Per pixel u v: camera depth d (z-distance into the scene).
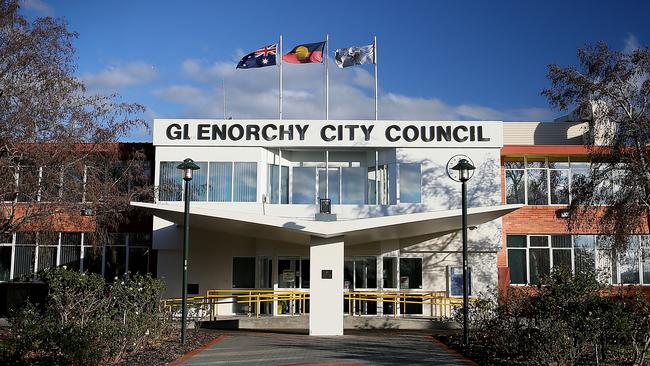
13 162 18.61
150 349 15.80
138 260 29.08
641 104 21.69
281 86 28.98
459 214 20.55
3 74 18.77
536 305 14.04
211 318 25.03
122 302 16.48
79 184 19.25
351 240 24.08
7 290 28.36
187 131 27.25
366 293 25.41
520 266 29.39
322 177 28.42
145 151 28.97
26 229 19.33
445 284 27.34
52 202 18.78
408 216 20.41
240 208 26.89
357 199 28.33
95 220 20.47
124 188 22.47
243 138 27.30
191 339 18.11
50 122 18.83
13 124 18.27
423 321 24.08
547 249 29.50
